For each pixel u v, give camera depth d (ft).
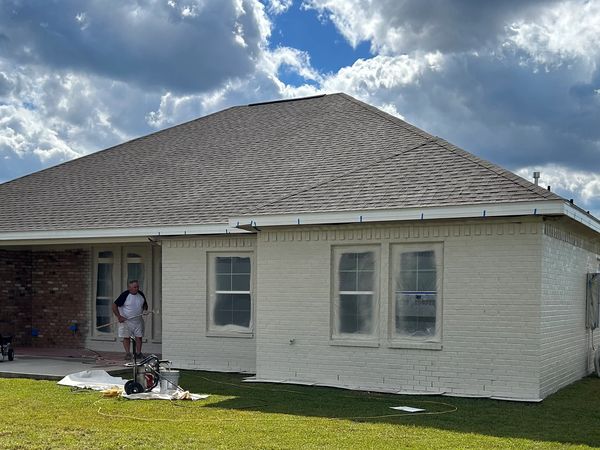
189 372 47.67
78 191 60.23
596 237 49.96
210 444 26.08
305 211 41.45
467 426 29.86
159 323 57.82
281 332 43.24
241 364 47.55
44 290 63.67
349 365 41.11
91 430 28.40
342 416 31.94
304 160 51.78
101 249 61.36
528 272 36.68
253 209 43.88
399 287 40.11
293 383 42.16
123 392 37.76
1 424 29.60
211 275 49.03
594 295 49.96
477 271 37.88
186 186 54.65
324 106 62.08
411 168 43.09
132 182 58.80
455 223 38.50
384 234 40.50
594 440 27.61
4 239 55.36
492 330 37.35
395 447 25.73
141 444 26.05
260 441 26.61
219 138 62.69
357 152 49.85
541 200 35.29
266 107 67.26
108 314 60.64
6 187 66.59
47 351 59.52
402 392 38.93
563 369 41.63
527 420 31.45
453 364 38.24
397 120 53.42
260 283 44.01
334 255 42.14
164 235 49.24
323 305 42.11
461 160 41.91
